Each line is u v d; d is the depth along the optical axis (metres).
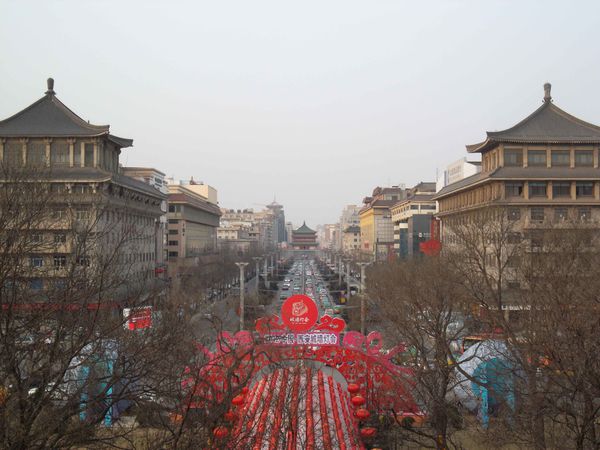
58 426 15.21
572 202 69.69
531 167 73.25
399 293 47.19
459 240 57.56
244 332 30.77
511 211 69.69
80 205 43.75
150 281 58.59
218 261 115.88
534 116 76.00
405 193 186.25
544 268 29.23
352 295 93.69
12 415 15.66
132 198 74.81
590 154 73.94
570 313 22.86
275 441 21.80
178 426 18.39
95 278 20.52
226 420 18.11
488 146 77.00
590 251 35.47
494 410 31.20
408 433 30.47
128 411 26.28
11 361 16.05
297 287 125.25
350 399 32.41
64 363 16.45
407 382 31.34
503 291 44.72
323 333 32.94
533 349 23.41
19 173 27.14
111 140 72.12
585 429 20.02
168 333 25.05
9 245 19.33
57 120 70.12
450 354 28.95
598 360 20.14
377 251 160.50
